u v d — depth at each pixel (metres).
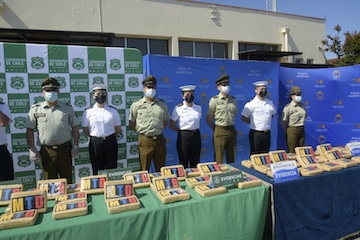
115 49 3.11
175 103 3.66
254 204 1.67
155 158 2.84
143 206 1.45
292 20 10.26
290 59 10.30
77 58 2.97
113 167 2.73
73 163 3.09
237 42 9.13
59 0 6.47
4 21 6.02
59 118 2.36
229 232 1.58
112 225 1.32
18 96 2.80
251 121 3.40
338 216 2.03
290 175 1.89
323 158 2.34
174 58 3.64
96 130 2.63
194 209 1.50
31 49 2.81
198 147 3.13
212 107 3.26
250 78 4.15
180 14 8.08
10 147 2.82
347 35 10.09
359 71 4.28
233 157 3.31
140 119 2.77
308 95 4.66
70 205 1.39
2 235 1.16
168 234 1.44
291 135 3.86
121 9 7.20
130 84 3.20
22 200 1.38
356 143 2.50
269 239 1.81
